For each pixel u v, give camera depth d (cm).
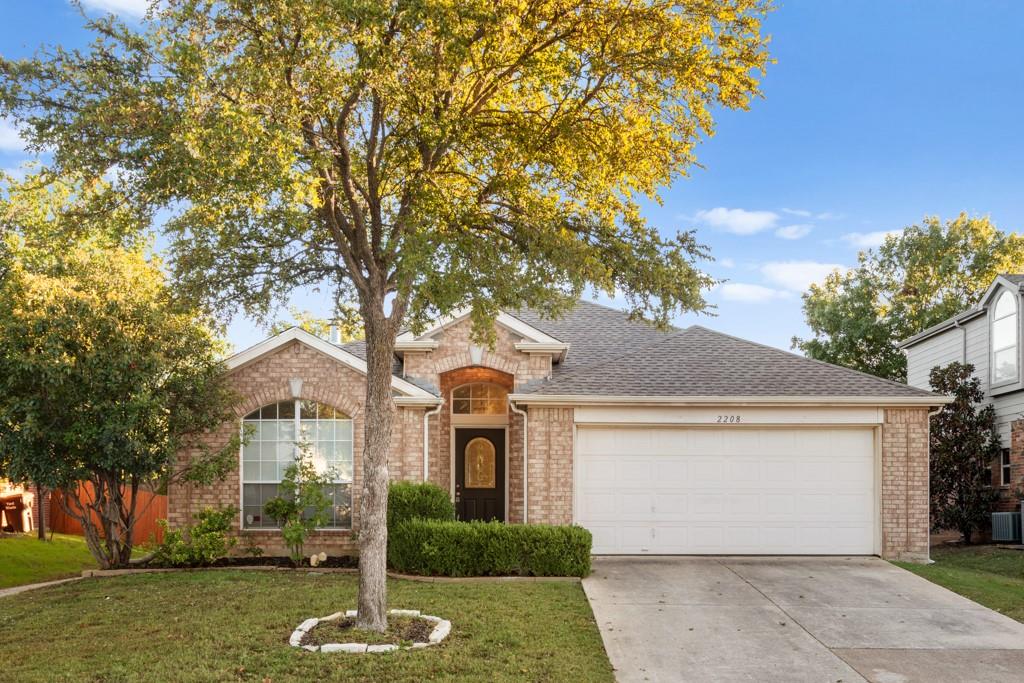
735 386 1734
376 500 1082
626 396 1691
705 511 1709
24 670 959
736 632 1150
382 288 1137
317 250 1267
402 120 1139
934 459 2117
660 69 1161
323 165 1020
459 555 1482
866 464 1717
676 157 1277
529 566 1484
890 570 1560
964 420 2116
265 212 1174
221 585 1384
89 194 1136
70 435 1448
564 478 1695
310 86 996
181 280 1241
